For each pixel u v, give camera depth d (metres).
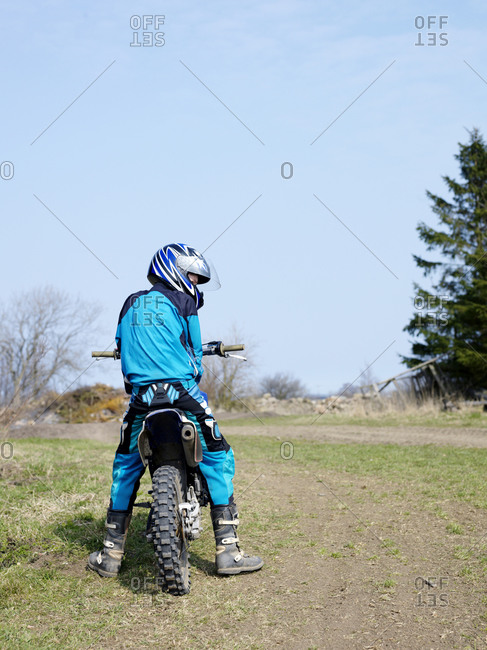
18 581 6.04
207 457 6.53
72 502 9.07
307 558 7.09
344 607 5.68
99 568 6.43
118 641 5.04
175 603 5.76
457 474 12.20
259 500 10.00
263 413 40.03
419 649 4.87
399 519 8.77
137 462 6.49
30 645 4.87
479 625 5.27
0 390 35.31
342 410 38.81
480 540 7.63
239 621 5.40
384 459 14.85
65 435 25.89
